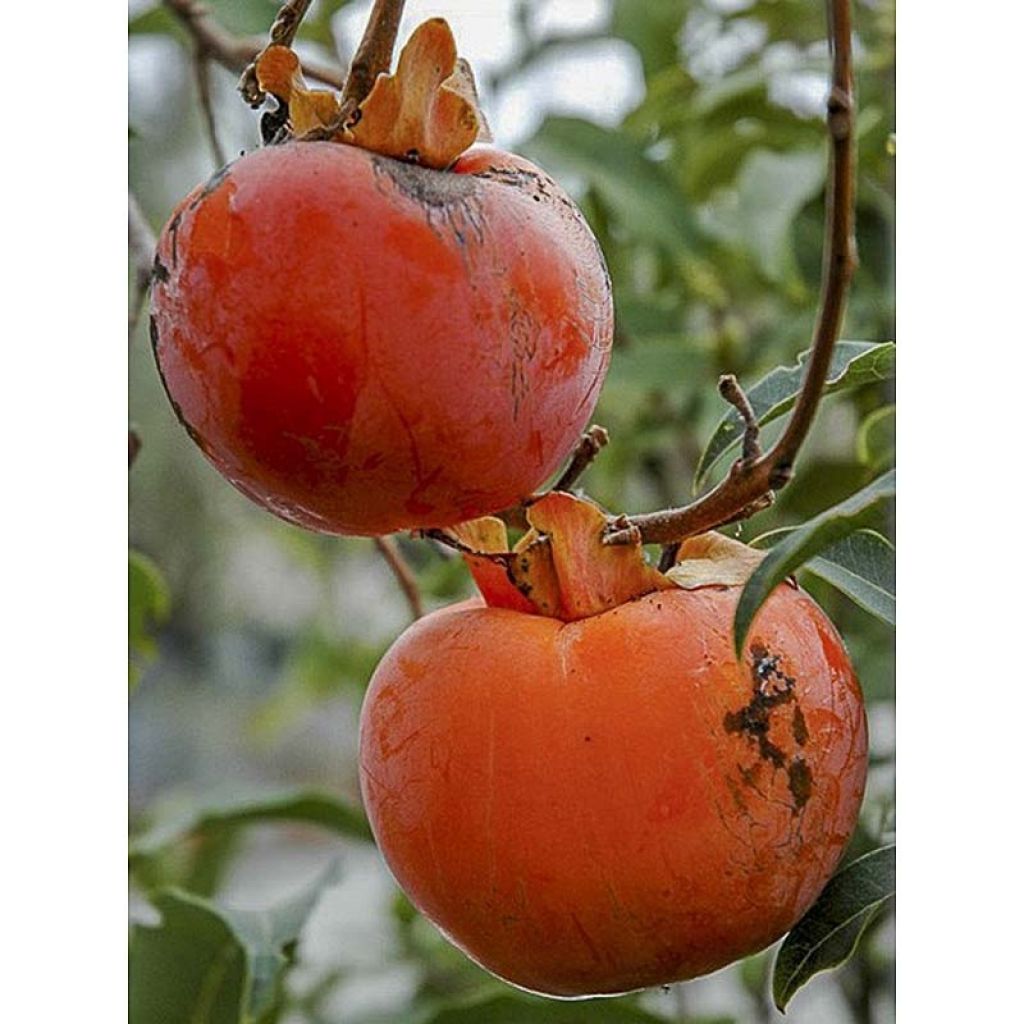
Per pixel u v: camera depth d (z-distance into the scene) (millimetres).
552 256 395
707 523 417
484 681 413
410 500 397
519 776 407
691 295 744
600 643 413
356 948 828
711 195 747
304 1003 768
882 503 396
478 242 389
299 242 384
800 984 443
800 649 419
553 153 670
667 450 798
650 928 410
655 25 763
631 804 405
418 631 430
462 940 423
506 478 398
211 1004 554
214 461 402
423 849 417
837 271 390
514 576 425
